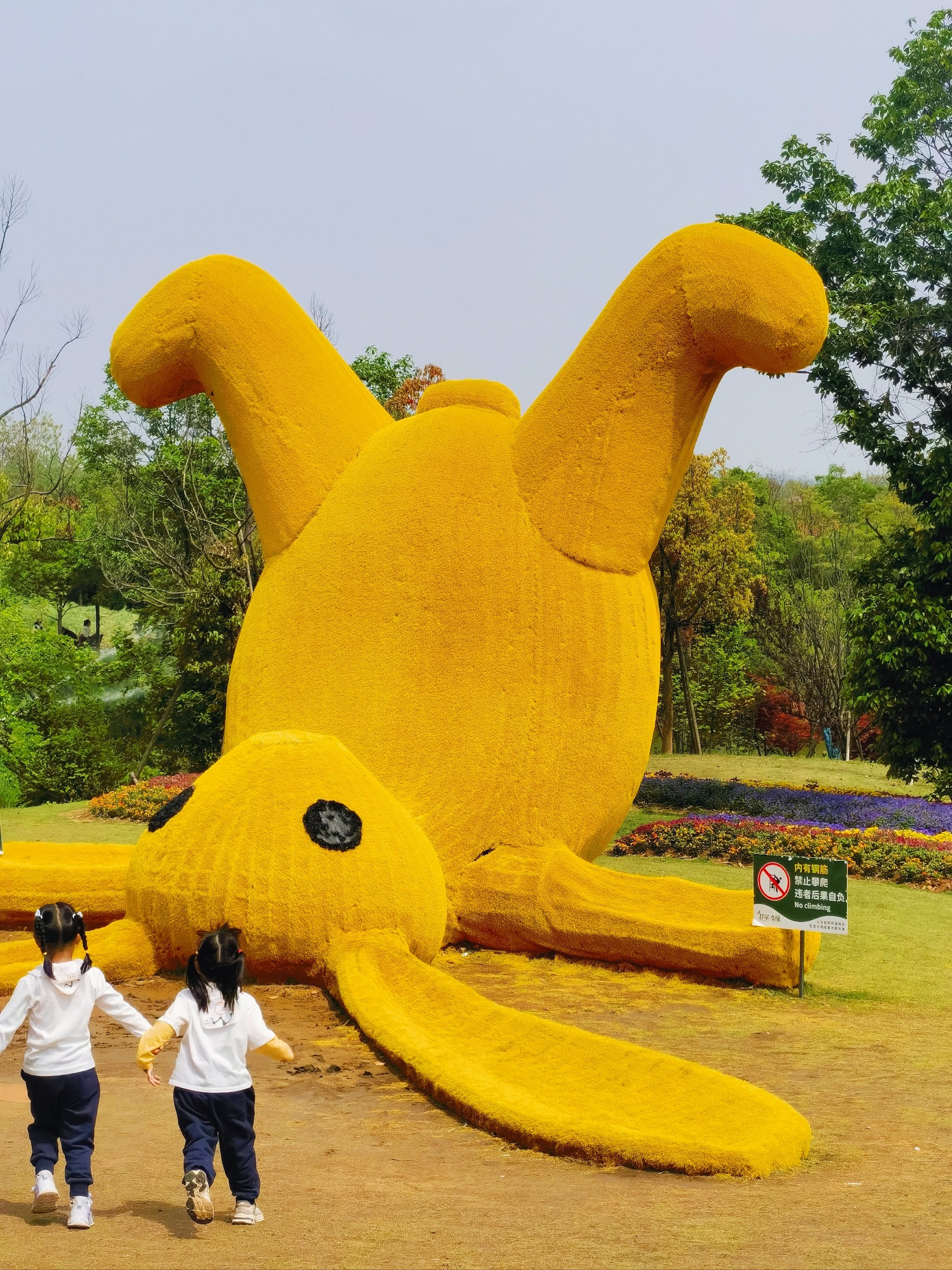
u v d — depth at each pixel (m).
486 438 12.05
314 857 9.23
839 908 9.98
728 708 44.97
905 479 21.14
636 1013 9.33
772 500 54.44
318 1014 8.73
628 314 11.57
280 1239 4.28
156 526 33.84
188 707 31.53
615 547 11.64
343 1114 6.62
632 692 11.55
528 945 10.92
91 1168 5.05
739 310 10.97
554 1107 6.62
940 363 21.12
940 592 20.58
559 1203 4.99
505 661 11.23
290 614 11.76
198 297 12.70
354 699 11.15
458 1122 6.52
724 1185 5.44
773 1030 8.96
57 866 11.52
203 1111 4.48
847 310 20.69
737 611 36.72
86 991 4.63
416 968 8.73
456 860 10.94
